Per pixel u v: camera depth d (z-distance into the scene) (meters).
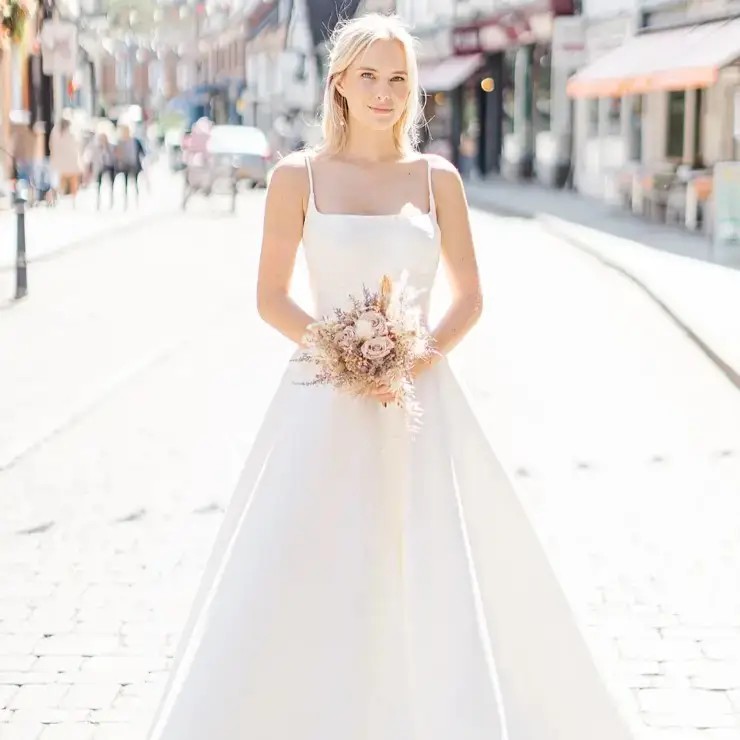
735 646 5.68
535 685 3.99
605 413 10.36
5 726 4.94
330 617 3.85
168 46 116.75
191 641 3.97
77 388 11.30
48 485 8.23
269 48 77.62
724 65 22.89
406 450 3.97
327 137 4.11
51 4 36.91
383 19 4.04
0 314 15.87
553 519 7.50
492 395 11.02
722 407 10.63
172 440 9.44
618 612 6.07
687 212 26.00
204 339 14.08
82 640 5.75
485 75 48.34
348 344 3.78
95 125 48.88
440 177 4.10
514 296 17.48
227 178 37.47
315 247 3.99
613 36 34.69
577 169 39.38
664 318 15.55
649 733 4.86
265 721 3.81
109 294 17.95
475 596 3.88
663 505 7.82
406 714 3.84
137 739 4.84
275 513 3.91
